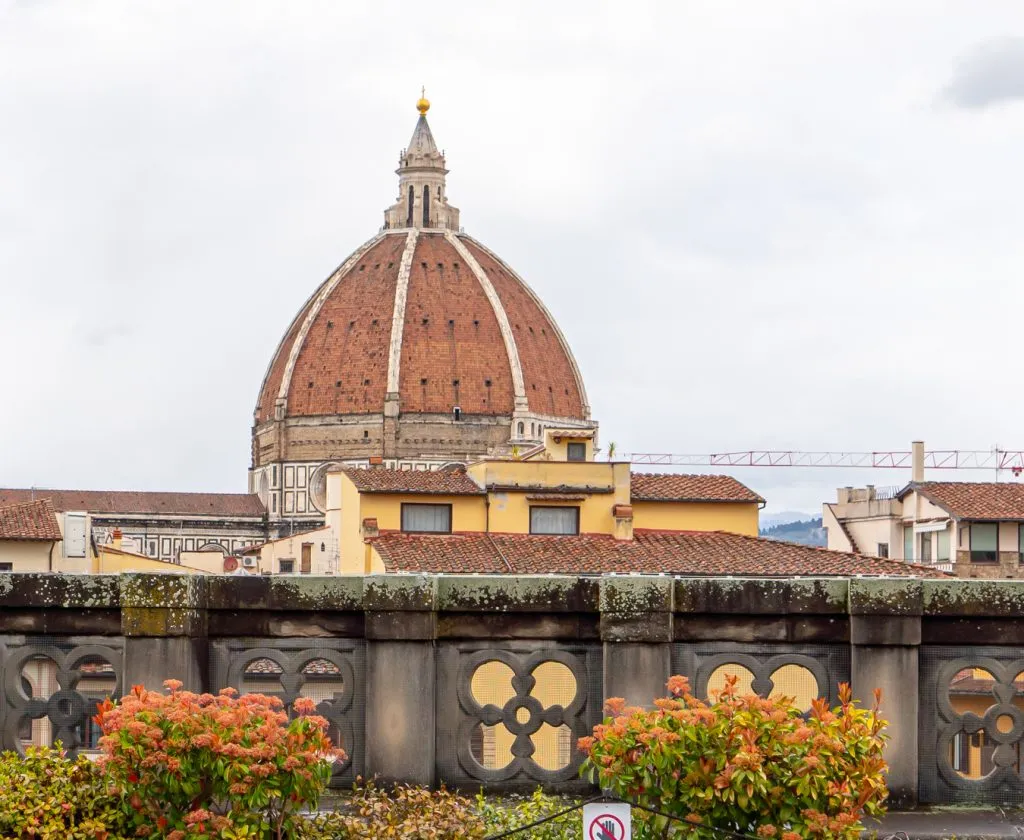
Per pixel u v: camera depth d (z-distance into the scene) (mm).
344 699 22953
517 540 87562
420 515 94250
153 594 22641
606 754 19188
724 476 101188
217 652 23109
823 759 18609
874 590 22688
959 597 22797
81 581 23016
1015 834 21438
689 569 80562
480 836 20047
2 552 108875
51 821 19516
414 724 22500
